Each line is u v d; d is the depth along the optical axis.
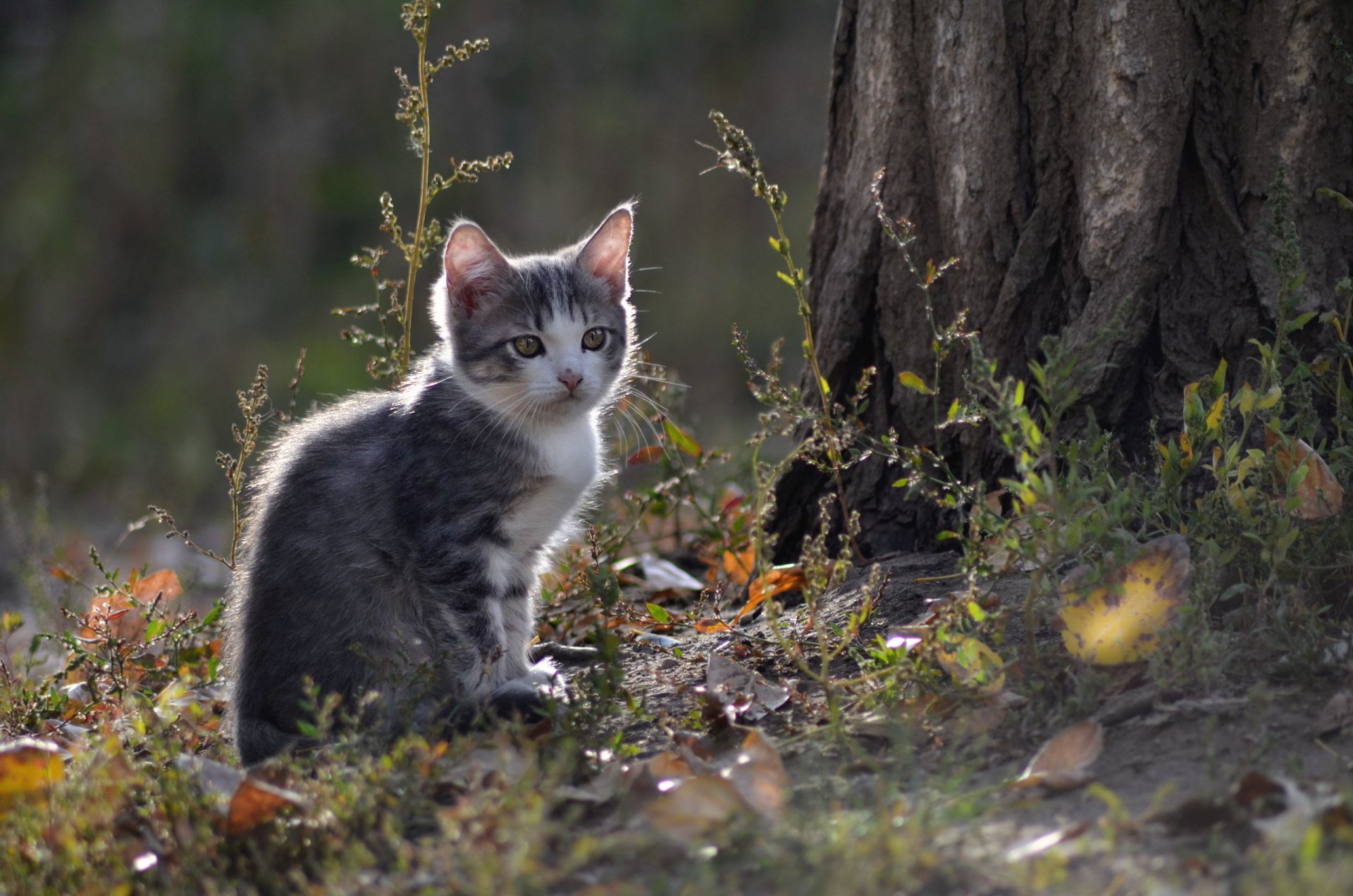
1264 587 4.52
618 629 6.16
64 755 4.79
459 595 5.71
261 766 4.35
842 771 4.17
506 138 21.03
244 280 20.34
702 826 3.76
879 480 6.36
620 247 6.69
